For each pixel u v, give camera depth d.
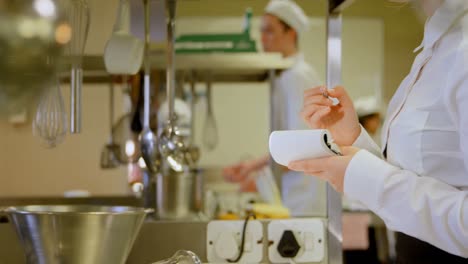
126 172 3.09
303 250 1.60
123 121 2.07
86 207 1.42
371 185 1.25
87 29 1.40
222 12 2.61
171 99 1.62
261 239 1.58
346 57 4.46
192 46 2.37
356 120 1.50
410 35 4.41
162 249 1.56
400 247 1.52
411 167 1.33
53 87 1.41
